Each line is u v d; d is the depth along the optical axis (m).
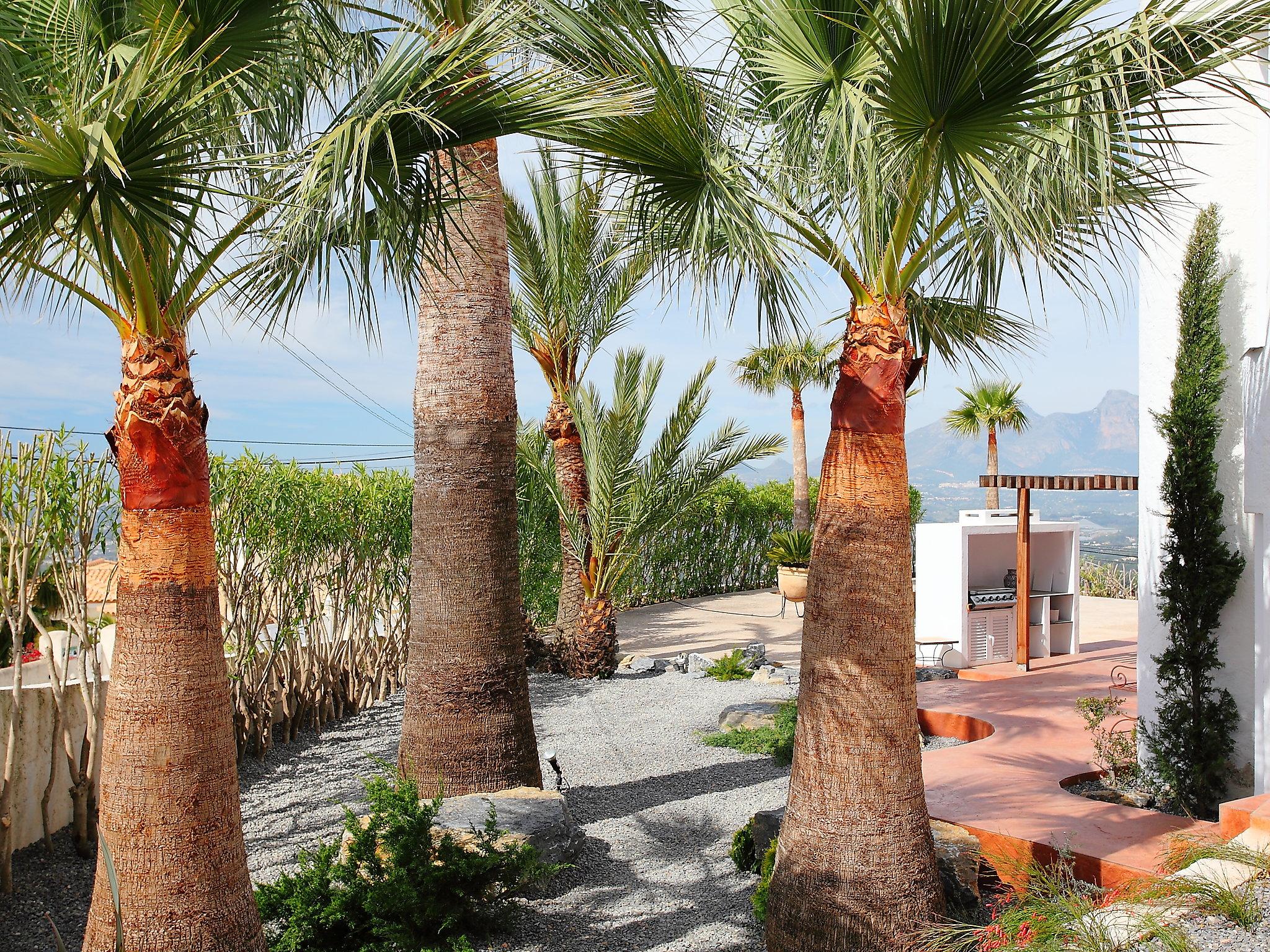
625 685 10.81
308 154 3.27
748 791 6.67
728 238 4.01
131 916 3.26
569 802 6.52
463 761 5.78
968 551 11.59
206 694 3.39
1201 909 3.76
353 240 3.45
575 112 3.60
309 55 4.11
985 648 11.45
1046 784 6.18
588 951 4.23
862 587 3.97
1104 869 4.71
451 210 5.90
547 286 11.14
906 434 4.11
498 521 5.94
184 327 3.45
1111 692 9.29
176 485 3.33
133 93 2.80
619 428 11.07
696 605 18.31
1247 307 5.85
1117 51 3.48
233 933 3.39
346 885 4.19
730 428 11.58
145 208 2.98
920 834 4.00
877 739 3.94
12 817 4.92
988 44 3.21
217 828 3.39
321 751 7.66
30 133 2.87
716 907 4.70
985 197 3.60
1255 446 5.50
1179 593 5.97
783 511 22.70
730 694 10.21
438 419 5.90
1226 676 5.93
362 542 9.23
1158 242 6.41
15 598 5.15
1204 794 5.85
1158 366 6.45
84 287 3.33
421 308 5.99
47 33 3.28
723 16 4.36
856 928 3.88
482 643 5.83
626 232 4.55
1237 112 5.87
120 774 3.29
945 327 5.57
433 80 3.32
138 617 3.30
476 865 4.23
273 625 8.91
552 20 3.69
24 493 5.13
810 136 4.14
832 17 3.78
